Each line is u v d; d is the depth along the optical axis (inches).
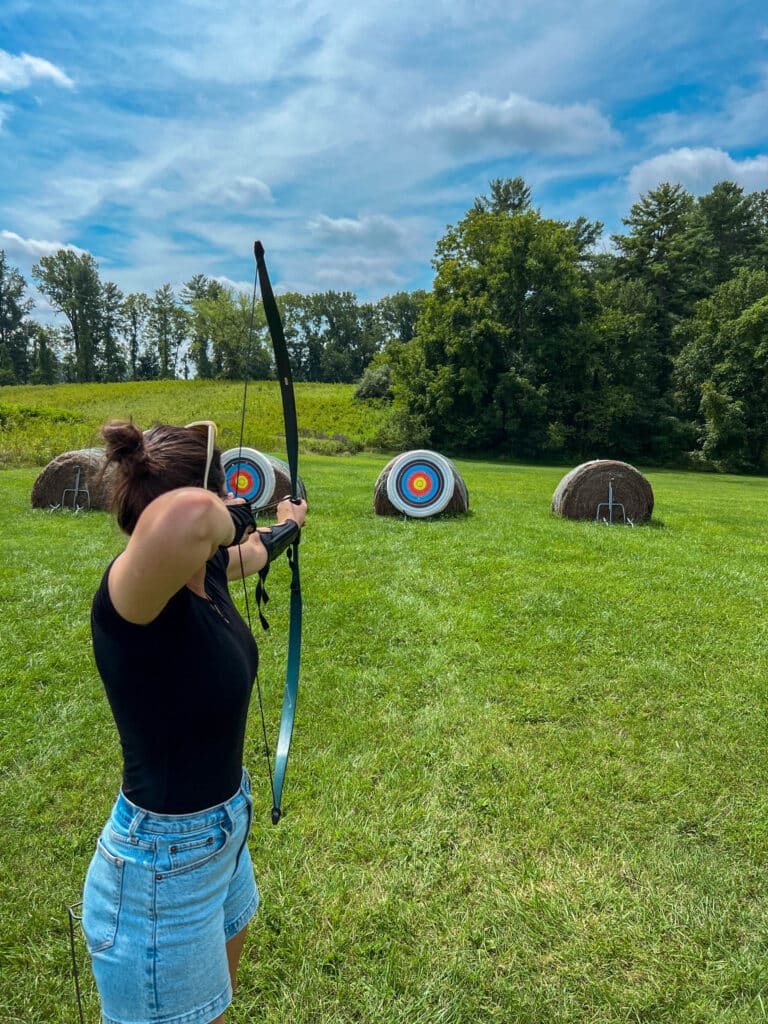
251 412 1649.9
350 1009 76.9
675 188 1616.6
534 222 1396.4
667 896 94.9
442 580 254.8
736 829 110.0
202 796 48.8
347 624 202.7
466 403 1433.3
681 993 79.4
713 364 1454.2
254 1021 75.2
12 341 3511.3
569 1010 77.1
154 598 41.6
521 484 708.7
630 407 1440.7
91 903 49.8
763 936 88.0
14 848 101.6
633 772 126.6
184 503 40.6
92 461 397.7
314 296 3838.6
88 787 118.0
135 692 45.5
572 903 92.8
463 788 120.3
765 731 142.9
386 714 147.3
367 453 1307.8
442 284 1414.9
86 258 3486.7
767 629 204.7
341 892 93.8
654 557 304.8
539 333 1401.3
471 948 85.4
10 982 79.4
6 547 290.0
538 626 204.1
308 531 351.6
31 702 148.2
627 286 1555.1
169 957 48.0
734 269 1630.2
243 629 53.4
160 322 3782.0
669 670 172.9
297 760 128.0
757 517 477.1
